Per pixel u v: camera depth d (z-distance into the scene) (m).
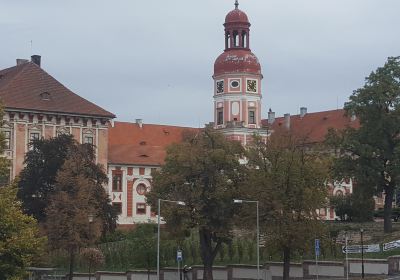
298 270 67.81
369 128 81.25
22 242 39.09
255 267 69.44
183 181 67.69
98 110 109.56
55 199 73.50
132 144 125.25
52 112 105.31
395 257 64.50
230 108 125.12
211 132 69.94
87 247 76.62
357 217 95.75
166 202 67.19
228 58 125.88
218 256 77.81
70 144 87.69
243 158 71.12
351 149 81.19
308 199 62.91
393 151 79.62
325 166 65.19
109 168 114.06
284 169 63.94
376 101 80.88
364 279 61.25
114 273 74.56
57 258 81.44
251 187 64.81
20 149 103.00
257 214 61.53
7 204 39.69
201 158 67.50
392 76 81.44
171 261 78.38
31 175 84.75
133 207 115.50
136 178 116.38
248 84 125.12
